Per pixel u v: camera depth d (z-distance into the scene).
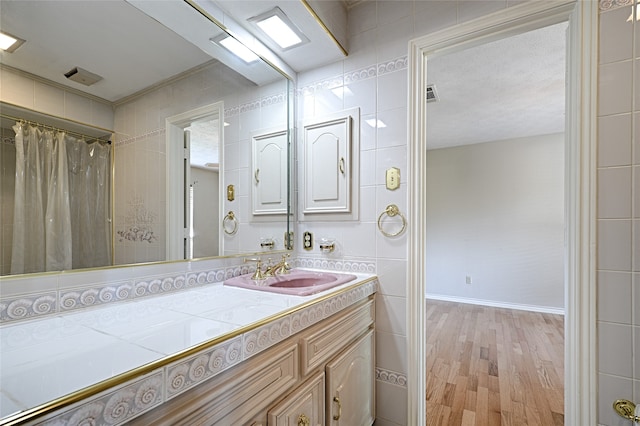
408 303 1.49
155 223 1.14
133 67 1.09
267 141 1.67
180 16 1.21
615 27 1.09
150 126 1.14
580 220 1.13
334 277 1.48
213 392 0.66
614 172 1.08
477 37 1.38
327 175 1.72
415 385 1.46
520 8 1.26
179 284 1.20
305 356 0.96
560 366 2.36
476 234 4.42
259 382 0.78
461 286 4.50
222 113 1.43
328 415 1.08
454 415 1.74
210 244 1.35
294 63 1.76
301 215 1.83
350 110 1.66
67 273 0.88
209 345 0.64
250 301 1.01
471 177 4.48
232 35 1.38
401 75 1.53
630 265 1.06
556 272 3.89
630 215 1.06
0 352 0.60
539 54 2.17
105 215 1.00
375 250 1.58
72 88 0.94
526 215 4.10
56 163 0.89
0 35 0.80
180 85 1.25
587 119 1.12
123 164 1.06
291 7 1.32
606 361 1.08
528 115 3.35
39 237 0.84
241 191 1.52
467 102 2.99
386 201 1.55
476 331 3.19
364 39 1.64
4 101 0.80
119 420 0.48
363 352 1.39
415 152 1.48
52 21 0.89
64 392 0.45
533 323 3.46
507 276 4.20
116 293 0.99
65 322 0.79
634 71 1.06
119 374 0.50
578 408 1.13
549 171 3.97
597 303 1.10
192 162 1.29
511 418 1.71
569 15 1.20
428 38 1.46
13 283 0.78
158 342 0.64
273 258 1.67
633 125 1.06
